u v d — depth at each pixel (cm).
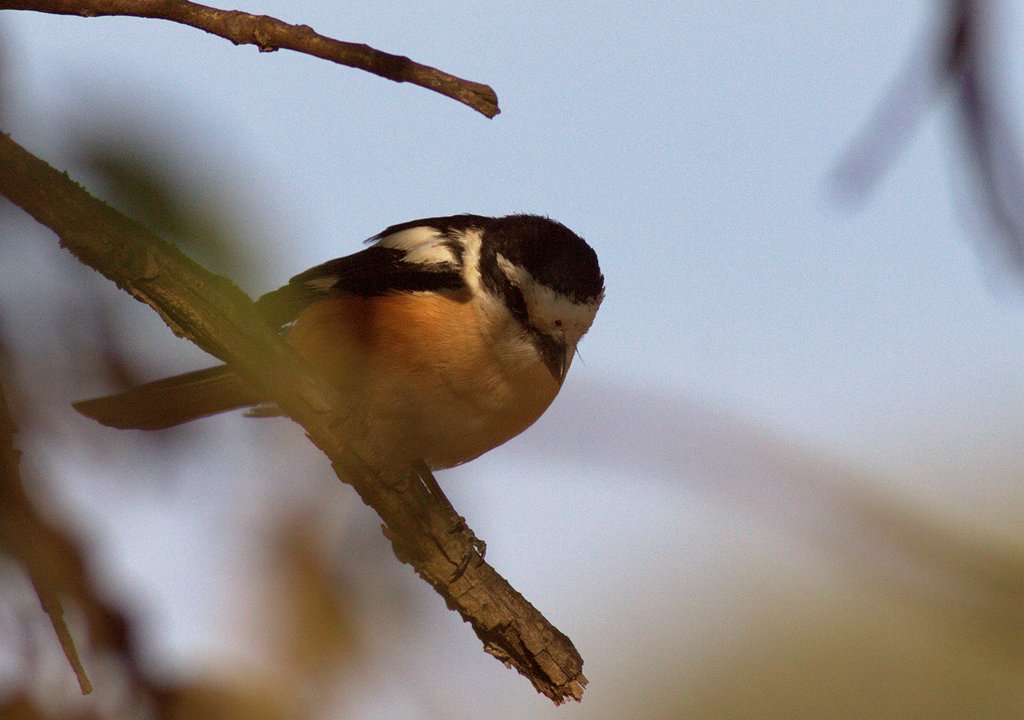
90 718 375
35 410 409
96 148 398
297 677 394
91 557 388
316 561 418
